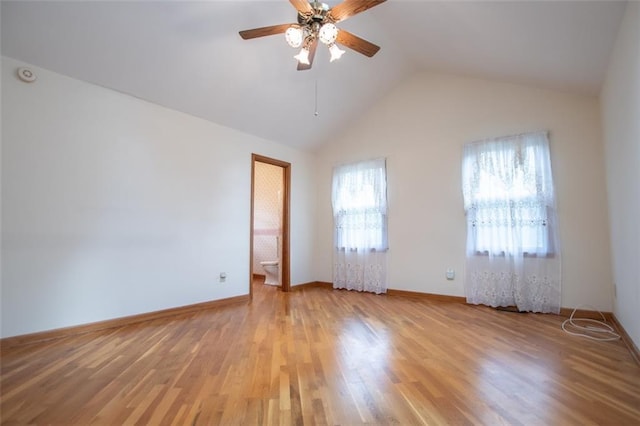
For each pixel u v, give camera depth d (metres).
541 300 3.29
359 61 3.86
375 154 4.79
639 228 1.93
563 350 2.21
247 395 1.58
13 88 2.44
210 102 3.57
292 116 4.36
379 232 4.58
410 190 4.39
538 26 2.41
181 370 1.89
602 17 2.11
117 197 3.00
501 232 3.54
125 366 1.95
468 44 3.16
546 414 1.40
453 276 3.96
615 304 2.81
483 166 3.72
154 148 3.29
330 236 5.28
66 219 2.67
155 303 3.22
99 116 2.90
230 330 2.75
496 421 1.35
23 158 2.47
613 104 2.48
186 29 2.73
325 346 2.32
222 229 3.92
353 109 4.75
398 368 1.91
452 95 4.10
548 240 3.28
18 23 2.28
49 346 2.35
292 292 4.72
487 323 2.94
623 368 1.90
